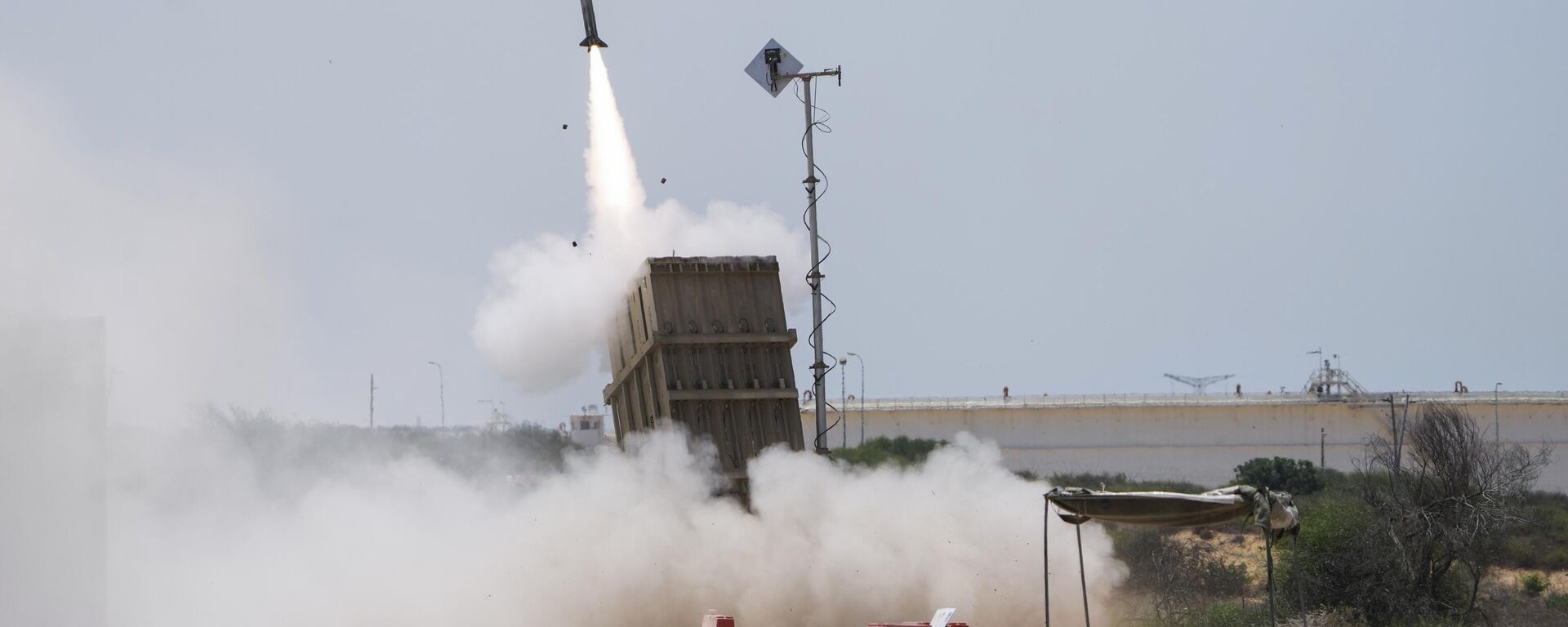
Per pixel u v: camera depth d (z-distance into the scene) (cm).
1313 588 10575
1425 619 10375
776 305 9156
